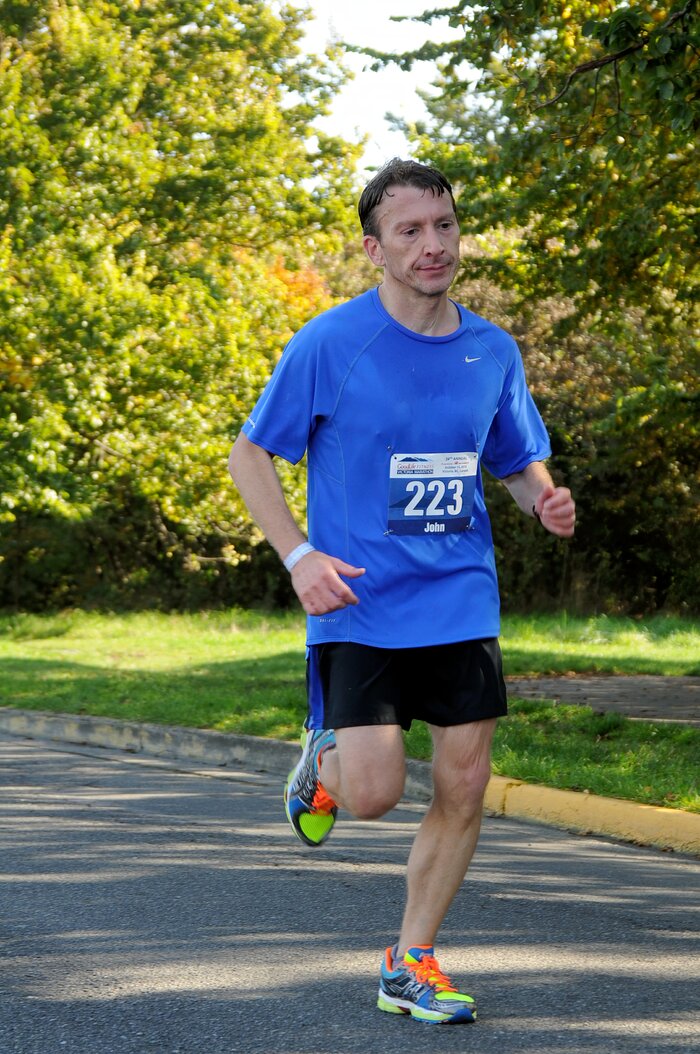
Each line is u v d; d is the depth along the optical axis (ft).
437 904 28.30
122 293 140.77
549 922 37.01
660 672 112.68
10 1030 27.76
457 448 27.12
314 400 26.89
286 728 72.13
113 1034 27.48
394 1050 26.32
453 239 26.73
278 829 50.80
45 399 140.56
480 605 27.17
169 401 156.56
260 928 35.96
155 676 101.24
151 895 39.75
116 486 185.47
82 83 152.05
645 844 50.55
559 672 112.78
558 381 194.29
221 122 167.02
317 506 27.40
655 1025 28.09
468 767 27.35
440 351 27.02
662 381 108.17
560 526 27.35
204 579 201.57
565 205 91.97
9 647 138.10
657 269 96.17
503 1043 26.76
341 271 230.07
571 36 82.17
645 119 73.41
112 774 65.67
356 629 26.71
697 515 194.80
